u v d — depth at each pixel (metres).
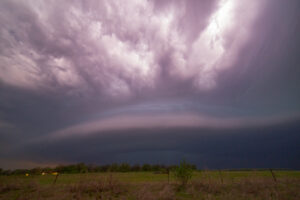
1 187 18.22
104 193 16.91
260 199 13.98
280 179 21.28
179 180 20.53
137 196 15.34
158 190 17.95
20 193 16.80
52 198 14.89
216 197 15.45
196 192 16.88
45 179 29.52
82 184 18.56
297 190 15.87
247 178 21.47
